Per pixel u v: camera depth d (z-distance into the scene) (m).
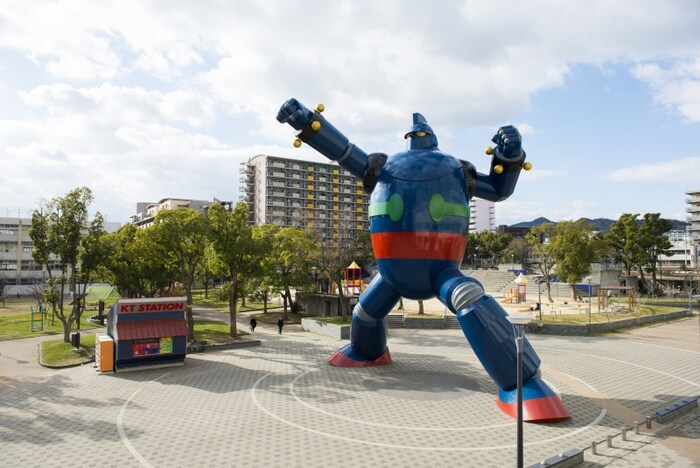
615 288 52.59
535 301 64.56
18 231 88.75
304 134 19.16
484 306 17.53
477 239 121.31
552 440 15.33
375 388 21.45
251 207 127.81
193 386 22.19
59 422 17.11
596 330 41.12
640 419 17.64
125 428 16.44
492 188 20.53
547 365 27.50
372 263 80.56
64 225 32.03
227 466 13.35
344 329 38.16
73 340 31.55
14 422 17.16
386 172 19.78
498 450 14.51
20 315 52.78
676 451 14.41
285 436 15.62
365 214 131.75
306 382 22.66
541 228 60.78
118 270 41.66
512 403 17.73
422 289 19.84
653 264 76.81
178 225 33.81
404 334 39.53
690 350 32.94
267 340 37.00
